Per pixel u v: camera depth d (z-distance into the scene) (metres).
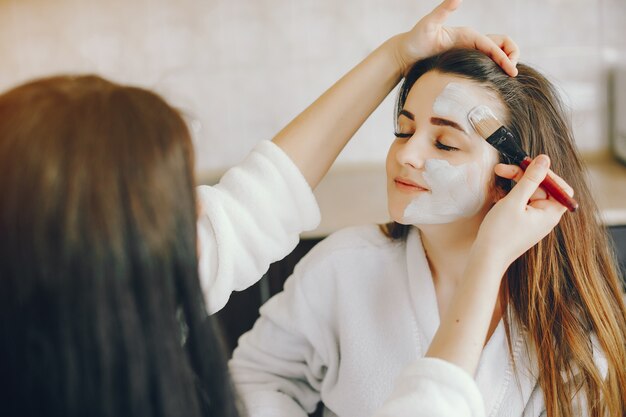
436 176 0.85
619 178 1.81
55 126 0.51
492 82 0.86
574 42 1.97
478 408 0.62
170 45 2.00
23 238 0.50
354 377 0.97
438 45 0.89
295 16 1.98
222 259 0.75
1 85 2.00
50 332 0.51
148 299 0.52
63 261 0.50
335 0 1.97
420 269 0.96
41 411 0.52
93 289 0.50
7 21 1.97
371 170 2.05
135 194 0.52
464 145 0.85
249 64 2.01
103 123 0.52
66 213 0.50
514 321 0.92
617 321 0.96
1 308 0.51
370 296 0.99
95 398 0.52
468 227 0.90
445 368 0.62
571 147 0.93
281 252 0.80
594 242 0.94
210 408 0.59
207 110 2.03
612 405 0.90
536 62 1.98
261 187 0.78
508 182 0.87
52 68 2.00
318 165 0.85
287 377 1.06
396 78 0.91
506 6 1.95
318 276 1.01
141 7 1.97
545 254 0.90
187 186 0.56
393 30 1.98
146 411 0.53
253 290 1.66
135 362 0.52
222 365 0.58
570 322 0.90
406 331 0.96
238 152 2.06
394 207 0.89
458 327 0.65
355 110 0.88
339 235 1.06
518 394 0.92
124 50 1.99
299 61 2.01
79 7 1.97
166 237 0.53
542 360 0.90
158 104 0.56
